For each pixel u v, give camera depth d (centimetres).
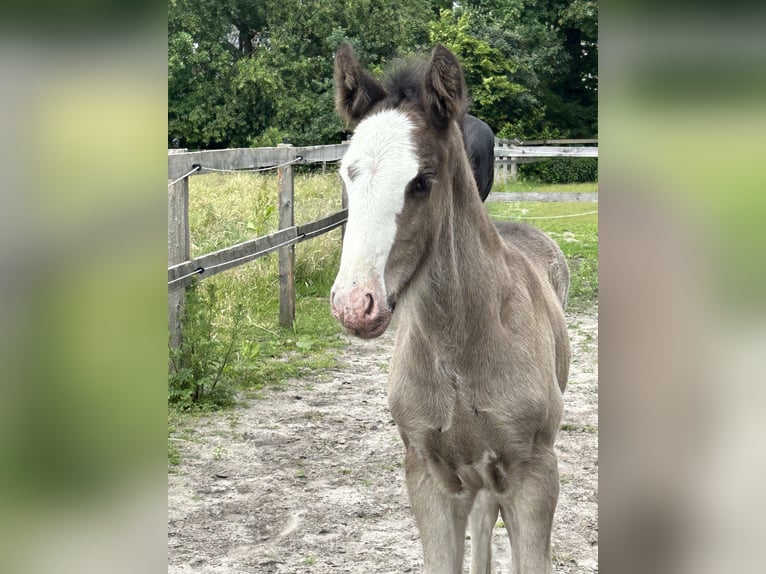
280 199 727
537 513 259
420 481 267
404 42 2169
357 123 242
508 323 257
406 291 238
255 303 765
